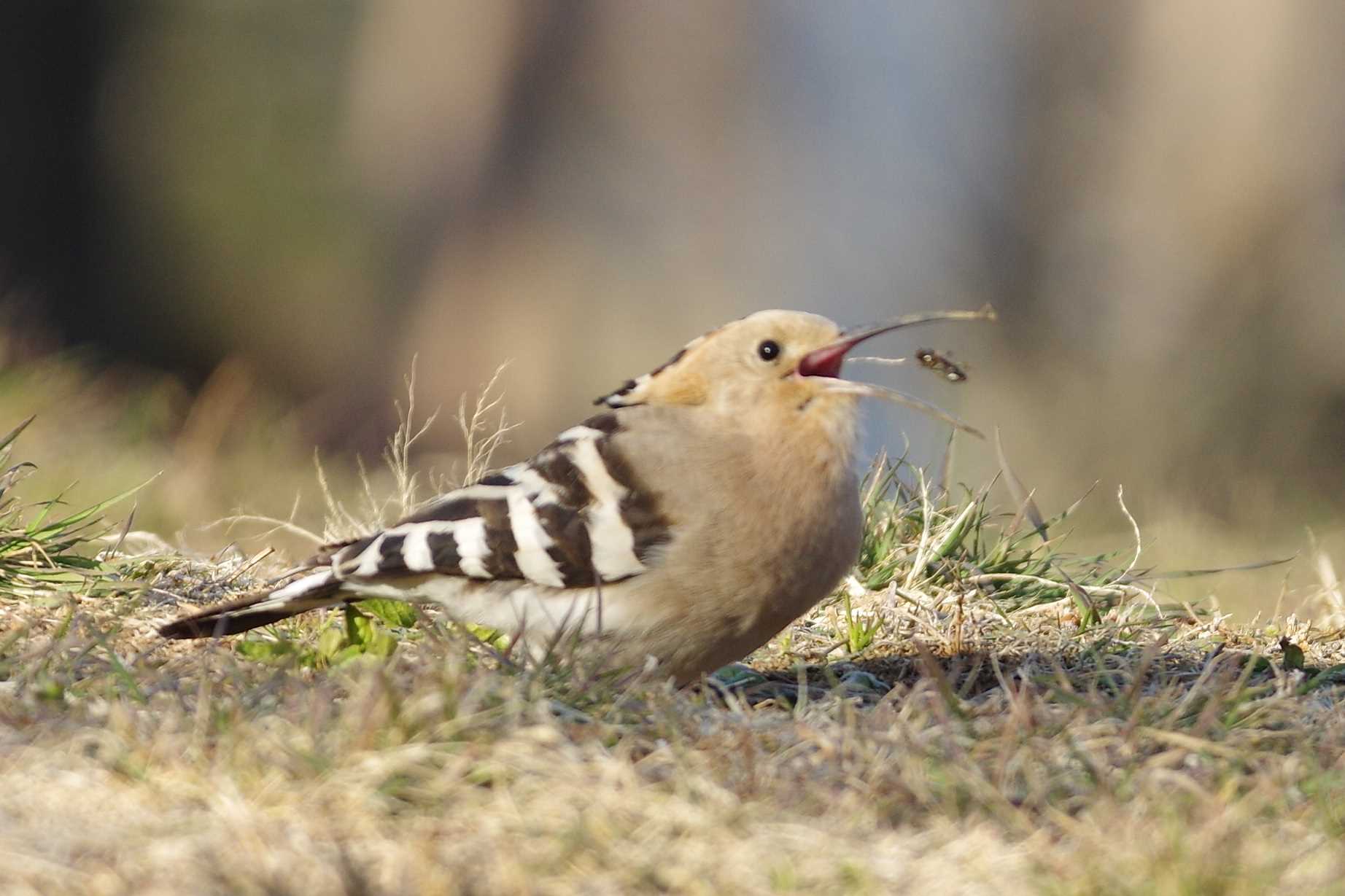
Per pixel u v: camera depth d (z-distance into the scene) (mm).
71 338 26203
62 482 12375
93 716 5414
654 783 5051
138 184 27406
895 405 11336
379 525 8695
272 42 28078
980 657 7332
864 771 5270
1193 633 8109
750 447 6332
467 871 4445
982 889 4531
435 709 5270
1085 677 7215
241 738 5121
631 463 6363
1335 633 8211
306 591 6652
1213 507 17672
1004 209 28984
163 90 27797
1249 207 25750
